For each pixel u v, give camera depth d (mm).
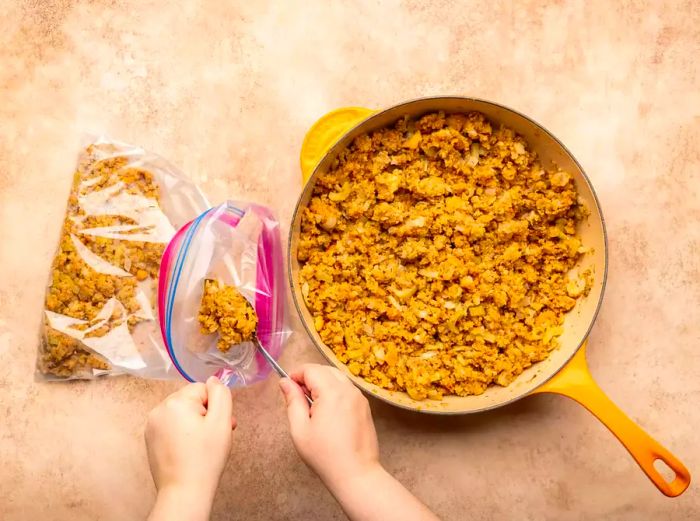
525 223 816
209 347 849
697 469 870
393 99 887
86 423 887
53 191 899
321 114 889
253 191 891
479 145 833
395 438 878
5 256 898
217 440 740
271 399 883
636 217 882
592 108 884
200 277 841
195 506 716
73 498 885
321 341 822
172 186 895
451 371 816
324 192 828
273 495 880
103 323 887
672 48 886
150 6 895
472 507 875
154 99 893
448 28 887
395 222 824
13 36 899
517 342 818
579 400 772
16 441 887
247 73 891
